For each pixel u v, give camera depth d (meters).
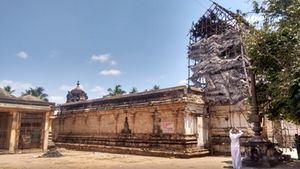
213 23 25.17
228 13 23.48
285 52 11.68
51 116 24.00
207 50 23.80
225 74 21.50
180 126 19.36
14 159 17.45
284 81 10.94
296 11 10.92
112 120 25.30
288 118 14.09
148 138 21.34
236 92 20.28
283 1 12.05
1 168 13.06
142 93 22.80
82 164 14.82
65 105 32.38
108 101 26.45
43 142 22.91
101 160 17.09
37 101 22.86
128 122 23.56
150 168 12.95
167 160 17.03
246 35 14.45
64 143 30.31
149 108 21.73
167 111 20.48
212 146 20.77
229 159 17.03
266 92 13.80
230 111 20.39
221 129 20.67
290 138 23.95
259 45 12.75
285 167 11.75
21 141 21.83
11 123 21.33
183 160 16.98
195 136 19.75
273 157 12.57
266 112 14.66
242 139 18.80
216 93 21.47
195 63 24.78
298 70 10.38
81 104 30.09
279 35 11.86
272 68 12.50
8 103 20.88
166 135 20.11
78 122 29.77
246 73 19.52
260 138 12.73
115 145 24.09
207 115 21.36
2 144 21.73
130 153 22.20
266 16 12.80
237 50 21.59
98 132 26.55
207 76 22.56
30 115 22.62
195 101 20.23
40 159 17.55
